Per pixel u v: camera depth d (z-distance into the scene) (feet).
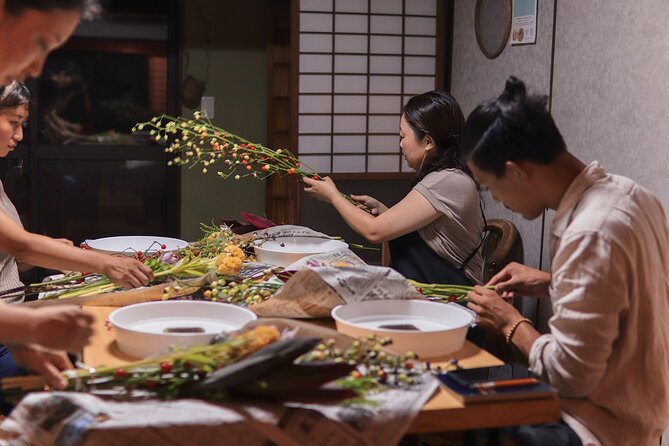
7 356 9.09
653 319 6.38
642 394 6.48
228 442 5.05
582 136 13.21
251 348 5.52
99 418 4.99
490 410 5.49
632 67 11.99
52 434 4.98
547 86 14.08
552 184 6.50
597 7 12.75
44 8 5.26
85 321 5.29
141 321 6.91
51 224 17.72
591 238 6.11
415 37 17.17
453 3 17.22
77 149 17.67
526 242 14.90
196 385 5.35
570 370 6.14
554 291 6.33
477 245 10.28
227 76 18.21
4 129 9.70
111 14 17.53
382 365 5.83
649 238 6.34
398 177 17.37
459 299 7.88
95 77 17.63
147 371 5.39
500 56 15.49
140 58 17.81
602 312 6.05
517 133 6.37
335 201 10.87
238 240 10.00
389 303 7.22
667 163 11.30
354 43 16.85
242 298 7.85
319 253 9.44
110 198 18.02
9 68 5.54
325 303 7.13
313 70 16.74
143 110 17.97
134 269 8.16
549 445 6.50
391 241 10.52
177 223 18.38
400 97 17.25
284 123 18.29
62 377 5.43
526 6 14.64
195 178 18.33
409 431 5.37
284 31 18.11
